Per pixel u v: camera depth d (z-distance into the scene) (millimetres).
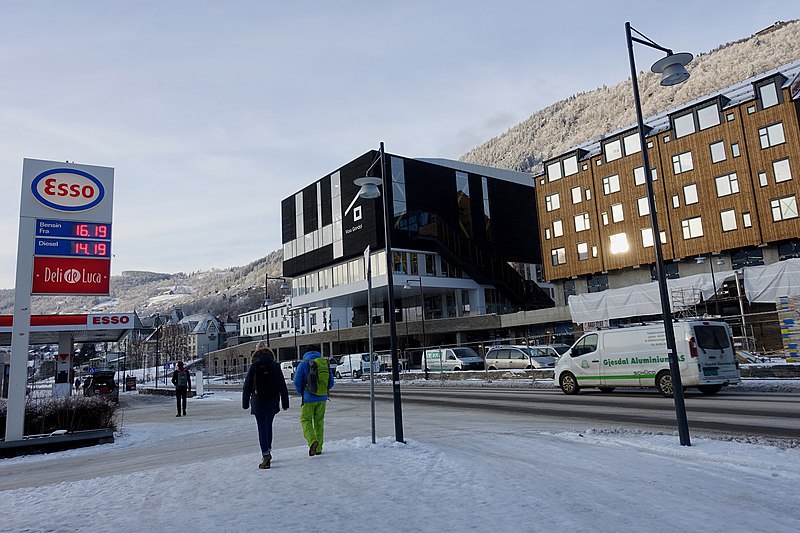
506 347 30297
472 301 62250
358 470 6859
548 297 67250
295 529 4500
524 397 18844
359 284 60062
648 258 42375
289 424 15055
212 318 166875
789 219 35312
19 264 13961
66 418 14031
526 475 6273
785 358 21703
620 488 5582
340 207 62125
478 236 64312
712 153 39219
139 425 17594
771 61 197000
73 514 5535
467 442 9297
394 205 57094
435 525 4465
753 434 9430
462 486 5781
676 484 5742
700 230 39562
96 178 15469
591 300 34688
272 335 103875
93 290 14953
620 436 9539
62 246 14773
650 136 42656
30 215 14438
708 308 35812
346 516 4816
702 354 15570
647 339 16609
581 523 4398
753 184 37031
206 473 7293
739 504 4938
